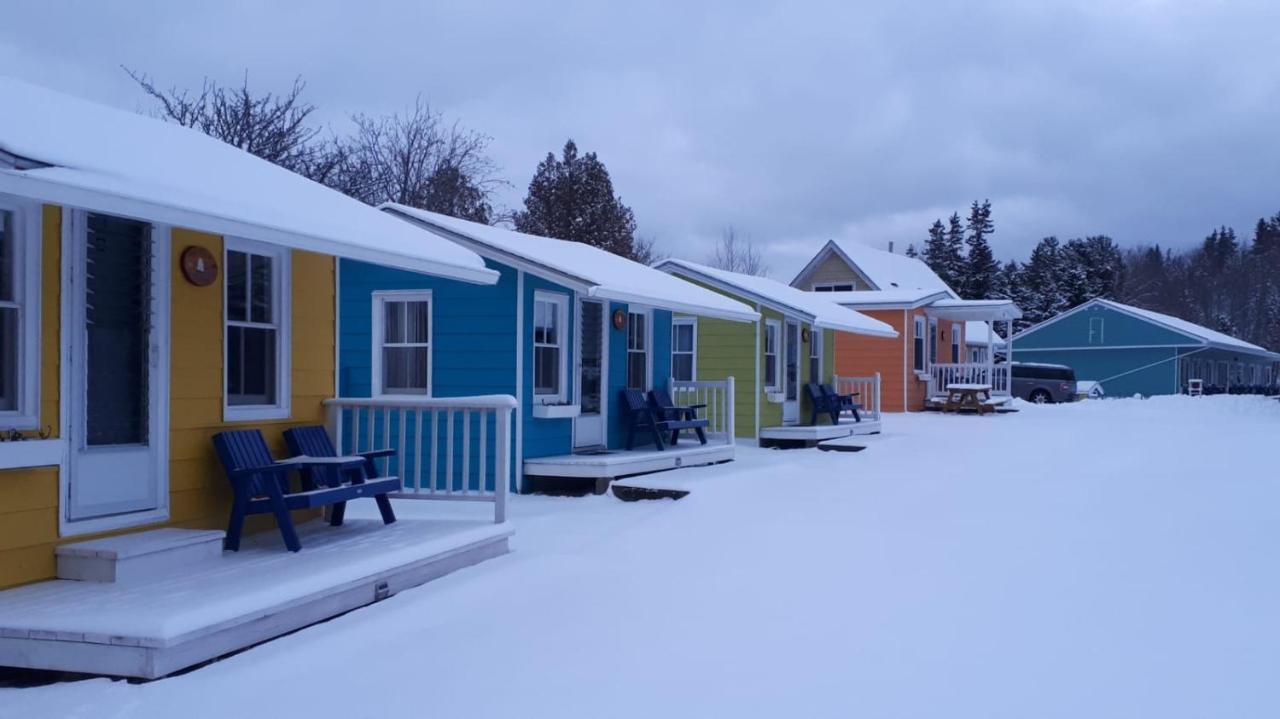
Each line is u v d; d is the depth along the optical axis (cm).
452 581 639
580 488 1111
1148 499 965
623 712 404
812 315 1688
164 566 559
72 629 445
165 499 616
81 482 561
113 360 591
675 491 1004
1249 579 618
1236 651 470
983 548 730
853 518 877
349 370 1153
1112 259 6819
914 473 1217
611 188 4006
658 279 1355
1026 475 1183
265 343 720
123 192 465
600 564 696
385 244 652
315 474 711
